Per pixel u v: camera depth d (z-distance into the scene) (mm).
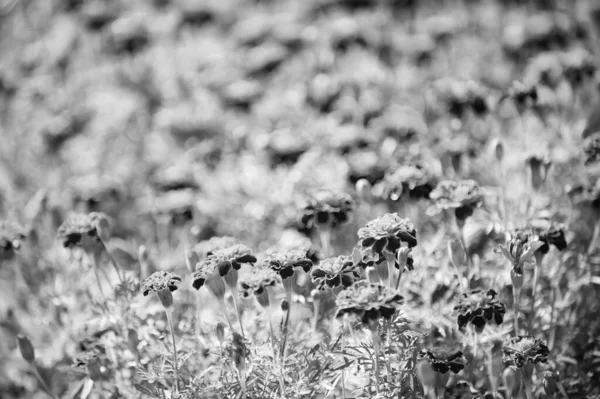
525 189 5930
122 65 10438
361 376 4426
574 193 5570
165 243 6590
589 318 5305
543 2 10352
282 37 10141
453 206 4777
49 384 4887
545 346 4191
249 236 6625
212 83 9539
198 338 4770
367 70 9148
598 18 9641
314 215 5020
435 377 4117
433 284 5102
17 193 8125
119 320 4941
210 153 7668
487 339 4605
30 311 6293
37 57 10914
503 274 4812
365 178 6113
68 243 4922
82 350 5078
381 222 4277
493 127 7574
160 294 4262
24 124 9586
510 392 4309
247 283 4156
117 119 9531
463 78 9055
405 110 8570
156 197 7223
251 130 8555
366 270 4266
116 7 11383
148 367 4668
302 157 7051
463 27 10586
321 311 4887
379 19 10680
